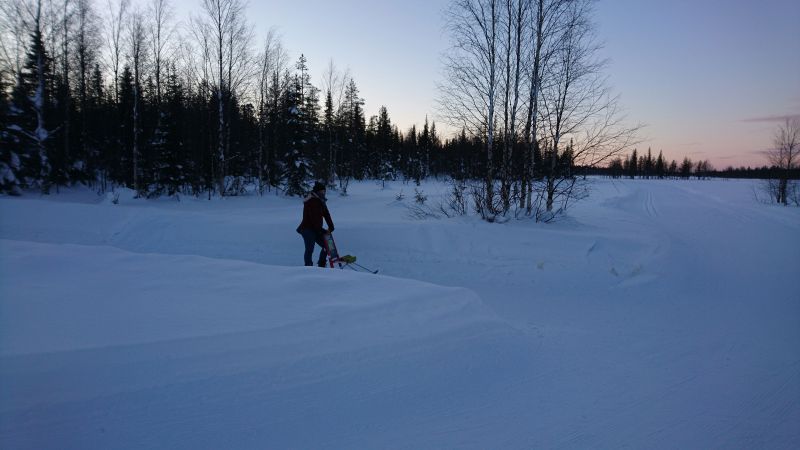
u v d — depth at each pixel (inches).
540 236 421.7
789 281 357.4
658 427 123.5
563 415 124.0
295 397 110.0
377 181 1957.4
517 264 366.0
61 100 964.0
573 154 526.3
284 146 1232.2
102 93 1155.3
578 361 161.9
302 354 122.0
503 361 146.9
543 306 257.4
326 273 176.9
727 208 1123.3
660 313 254.7
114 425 92.3
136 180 885.8
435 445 104.0
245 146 1326.3
